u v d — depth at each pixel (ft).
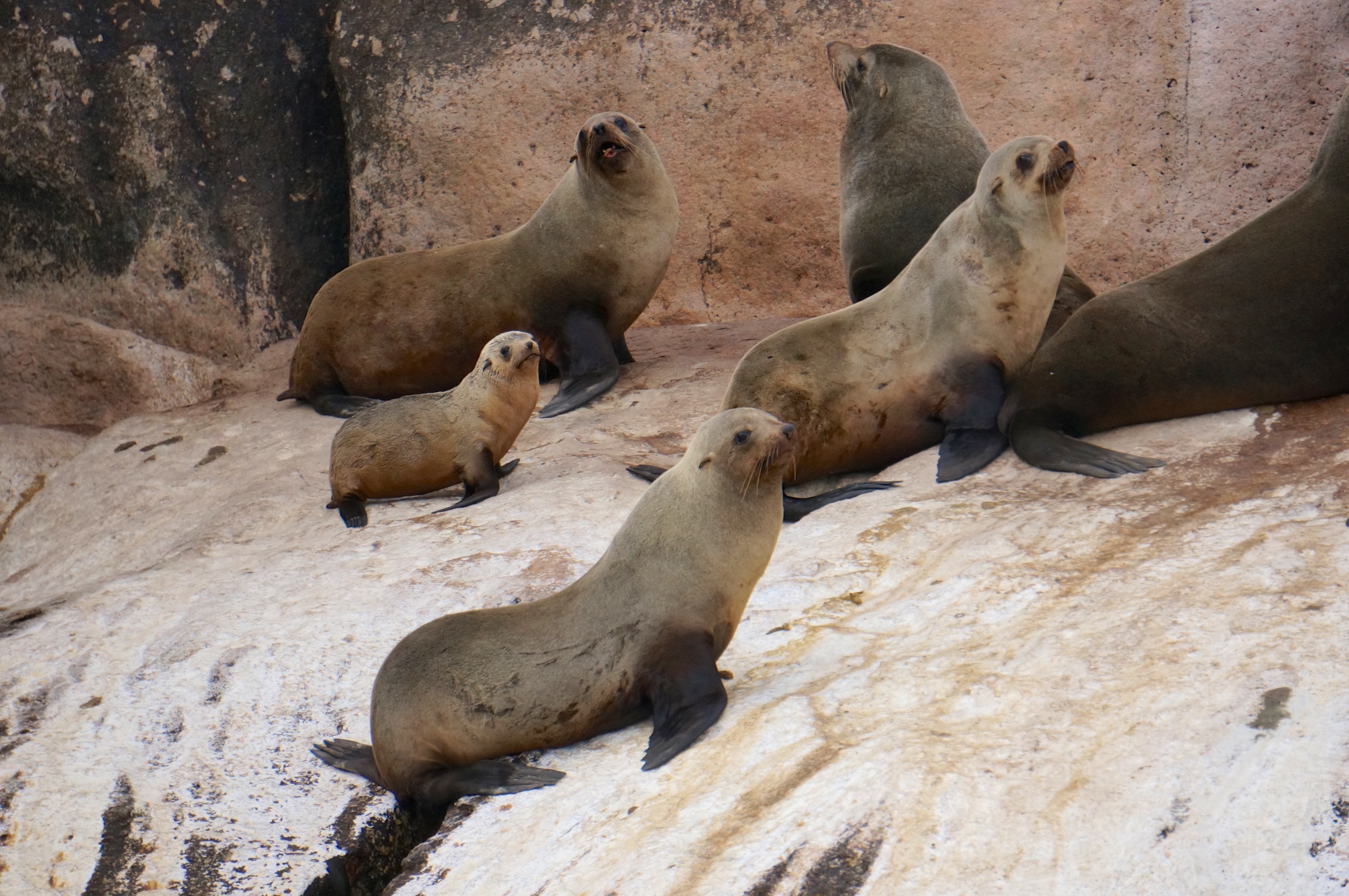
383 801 52.80
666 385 98.94
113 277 126.11
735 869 38.65
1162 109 106.93
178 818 53.36
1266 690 40.34
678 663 49.32
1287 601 45.88
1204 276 70.95
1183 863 34.63
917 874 36.40
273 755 56.54
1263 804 35.63
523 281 102.17
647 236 101.40
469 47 122.21
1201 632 45.27
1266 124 104.68
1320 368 68.03
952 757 40.91
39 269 126.31
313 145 128.36
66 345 124.77
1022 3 109.09
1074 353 70.18
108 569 87.15
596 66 119.03
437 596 65.62
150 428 110.83
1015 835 36.96
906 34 111.86
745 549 51.01
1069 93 108.58
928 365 74.64
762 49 115.24
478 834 46.44
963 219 74.13
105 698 62.49
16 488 111.65
